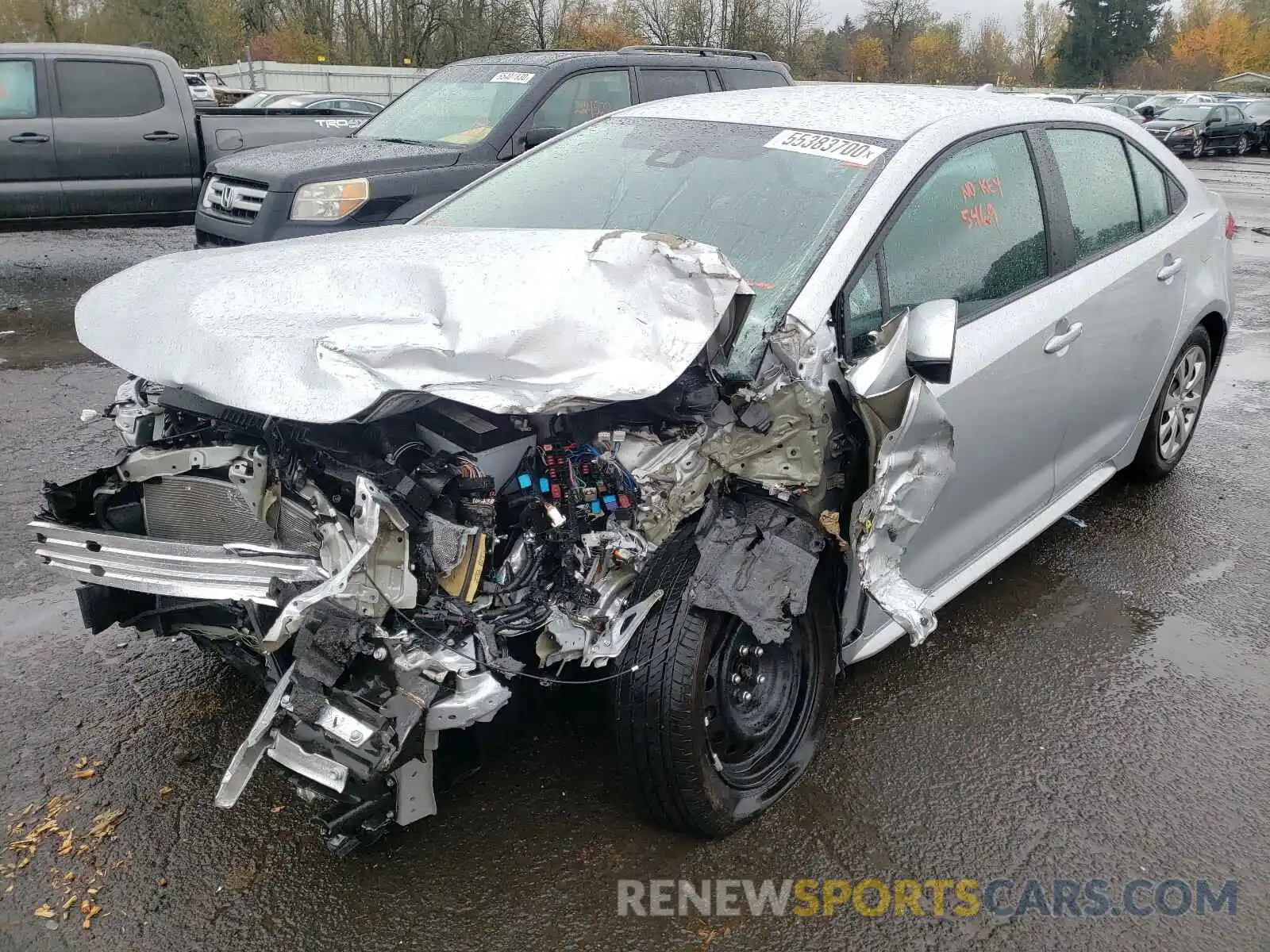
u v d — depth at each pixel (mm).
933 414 2812
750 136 3648
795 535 2723
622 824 2895
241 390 2393
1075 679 3643
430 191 7129
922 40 61406
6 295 9305
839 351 2898
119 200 9867
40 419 6047
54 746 3166
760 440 2682
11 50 9289
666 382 2420
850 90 4055
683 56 8516
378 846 2791
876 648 3295
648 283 2553
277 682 2682
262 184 7082
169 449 2803
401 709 2332
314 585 2359
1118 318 4105
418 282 2654
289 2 40688
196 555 2512
